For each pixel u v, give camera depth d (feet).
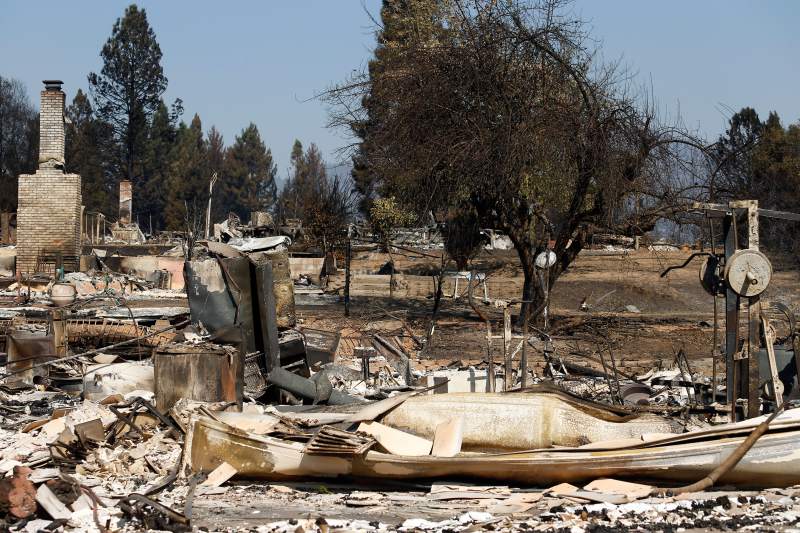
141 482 30.40
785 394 39.70
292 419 33.06
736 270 36.09
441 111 78.33
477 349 67.82
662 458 27.96
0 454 33.12
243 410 39.34
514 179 78.13
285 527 24.30
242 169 364.38
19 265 112.68
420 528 24.11
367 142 83.30
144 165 277.23
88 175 265.95
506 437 32.73
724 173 79.71
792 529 22.63
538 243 83.71
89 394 44.73
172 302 82.53
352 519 25.62
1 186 246.06
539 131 75.66
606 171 75.05
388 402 33.68
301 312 91.91
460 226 85.71
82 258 113.29
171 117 296.51
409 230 144.66
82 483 29.25
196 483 29.91
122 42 262.47
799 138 122.11
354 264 139.64
